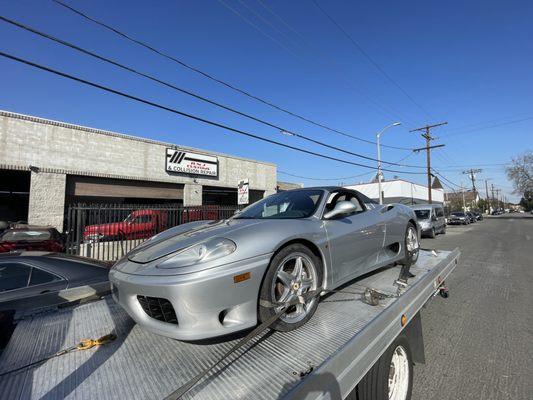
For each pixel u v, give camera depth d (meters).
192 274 1.91
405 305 2.57
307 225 2.63
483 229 27.19
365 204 3.70
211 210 13.46
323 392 1.53
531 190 53.97
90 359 1.86
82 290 3.13
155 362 1.82
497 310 5.28
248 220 2.90
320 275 2.59
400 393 2.44
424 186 50.84
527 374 3.25
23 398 1.49
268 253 2.19
